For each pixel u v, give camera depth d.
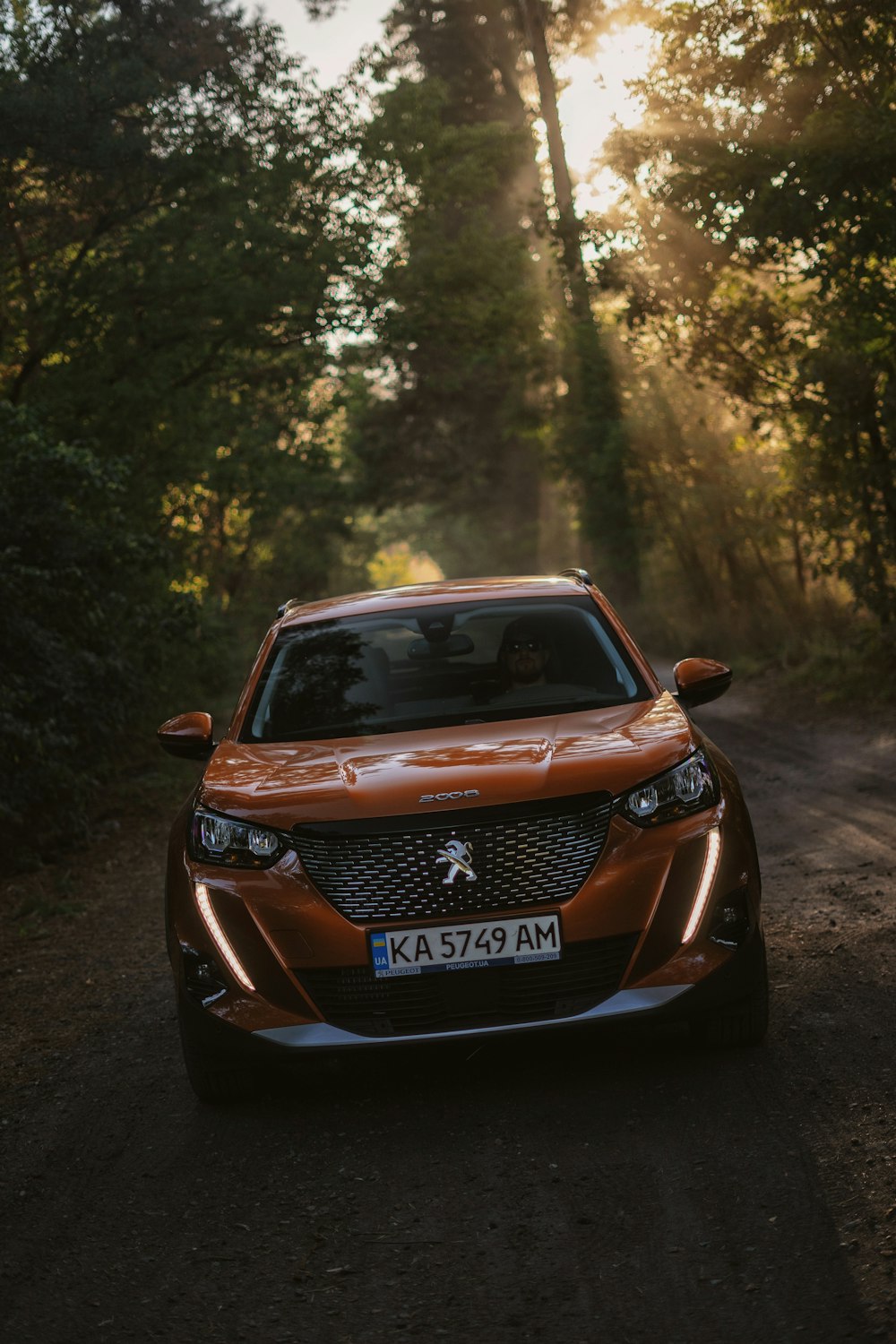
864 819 8.72
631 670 5.50
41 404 15.84
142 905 9.14
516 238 22.75
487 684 5.46
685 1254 3.33
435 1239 3.59
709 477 22.58
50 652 11.26
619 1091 4.50
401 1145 4.29
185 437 18.69
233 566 32.84
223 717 20.12
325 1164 4.21
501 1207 3.73
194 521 22.64
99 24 14.70
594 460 26.67
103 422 17.25
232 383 20.91
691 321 13.73
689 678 5.50
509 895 4.38
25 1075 5.57
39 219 14.88
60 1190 4.26
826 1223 3.38
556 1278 3.29
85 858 11.41
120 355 17.39
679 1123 4.16
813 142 10.71
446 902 4.38
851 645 15.82
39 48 13.93
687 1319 3.02
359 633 5.89
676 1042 4.91
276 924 4.45
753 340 14.06
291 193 18.84
